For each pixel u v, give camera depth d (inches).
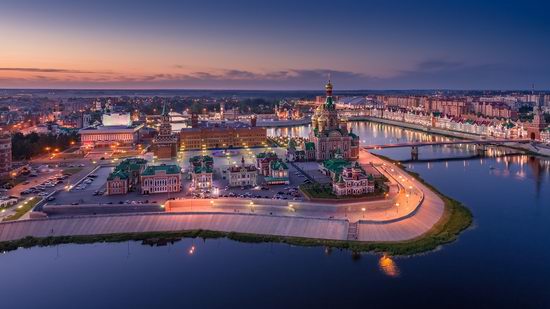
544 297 6284.5
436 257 7573.8
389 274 6958.7
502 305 6092.5
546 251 7790.4
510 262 7357.3
